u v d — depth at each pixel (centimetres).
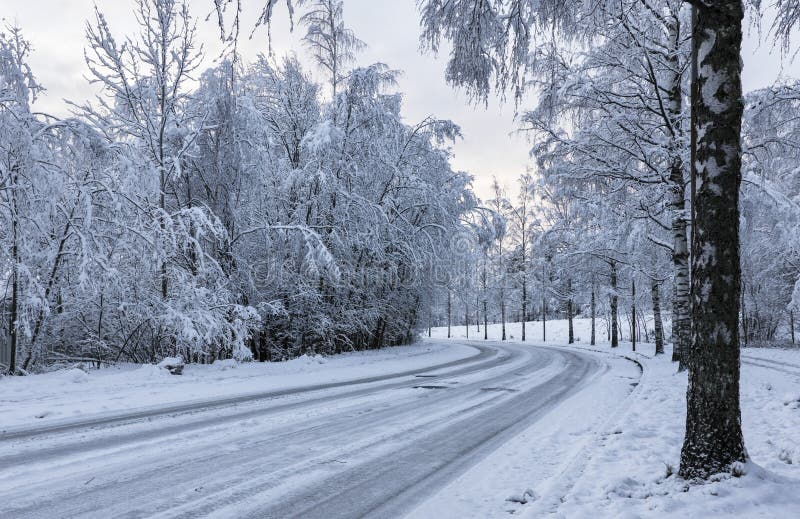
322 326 2089
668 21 1325
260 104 2098
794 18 584
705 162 452
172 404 966
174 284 1541
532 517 378
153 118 1669
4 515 402
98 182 1419
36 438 673
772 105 1178
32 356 1510
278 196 2045
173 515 405
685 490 414
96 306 1639
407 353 2558
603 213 1619
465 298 3139
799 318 3600
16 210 1322
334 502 438
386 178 2409
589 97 1363
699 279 450
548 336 5519
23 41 1312
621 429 666
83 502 432
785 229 1463
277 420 806
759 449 530
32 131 1324
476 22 582
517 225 4394
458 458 583
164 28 1586
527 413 875
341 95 2103
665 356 2103
